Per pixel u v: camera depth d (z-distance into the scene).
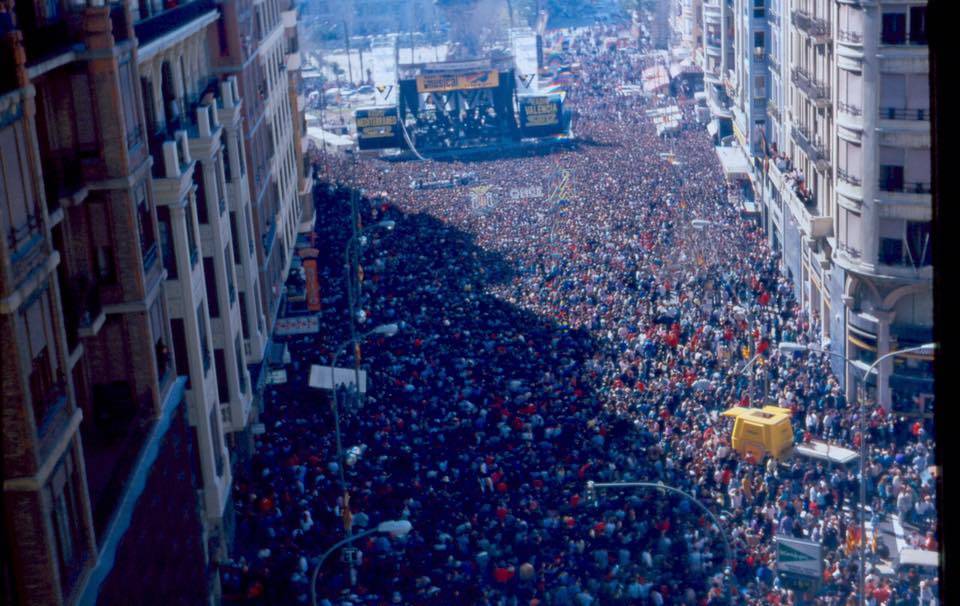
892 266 62.34
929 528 47.69
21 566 25.72
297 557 48.59
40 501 25.55
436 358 74.69
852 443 58.31
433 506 52.62
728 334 73.38
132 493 32.38
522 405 64.25
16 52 26.73
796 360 69.62
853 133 63.69
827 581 43.75
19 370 24.92
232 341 57.06
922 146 60.78
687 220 115.62
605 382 67.94
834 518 48.19
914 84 60.81
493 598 43.84
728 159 123.81
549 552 47.16
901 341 63.12
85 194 36.06
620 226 114.88
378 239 115.75
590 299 88.62
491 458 56.56
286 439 62.38
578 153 169.25
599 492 52.12
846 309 65.25
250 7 77.06
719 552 46.88
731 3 140.38
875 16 60.84
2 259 24.39
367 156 185.88
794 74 84.94
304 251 82.81
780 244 96.06
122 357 37.34
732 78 136.75
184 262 47.28
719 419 60.59
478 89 188.12
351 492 54.47
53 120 35.91
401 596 44.50
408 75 187.50
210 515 48.47
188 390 48.16
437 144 189.75
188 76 60.59
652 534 48.53
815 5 76.31
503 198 137.12
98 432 35.88
